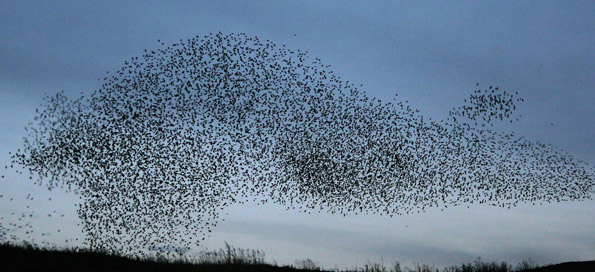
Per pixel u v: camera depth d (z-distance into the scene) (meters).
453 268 20.66
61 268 16.80
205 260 21.44
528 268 20.64
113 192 24.12
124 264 18.81
